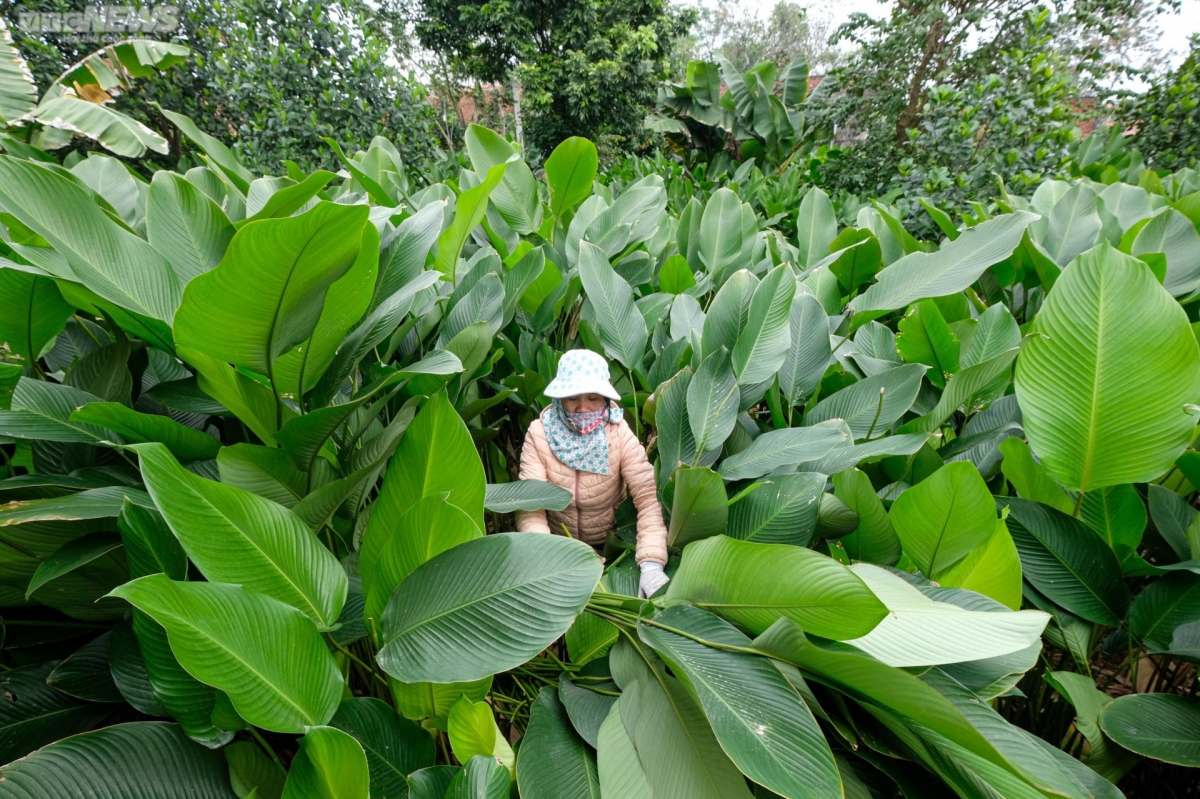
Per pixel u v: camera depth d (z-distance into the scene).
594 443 1.92
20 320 1.49
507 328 2.65
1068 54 7.71
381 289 1.59
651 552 1.79
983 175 5.26
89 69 7.57
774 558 1.17
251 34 8.90
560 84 16.25
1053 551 1.61
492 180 1.91
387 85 9.29
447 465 1.22
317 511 1.29
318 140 8.48
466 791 1.00
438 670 1.04
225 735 1.07
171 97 9.20
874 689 1.02
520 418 2.63
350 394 1.82
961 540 1.39
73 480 1.30
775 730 1.03
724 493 1.52
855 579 1.06
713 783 1.06
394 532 1.16
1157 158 6.66
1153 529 1.82
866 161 7.17
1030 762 1.04
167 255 1.40
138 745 1.04
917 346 2.15
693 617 1.27
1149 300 1.44
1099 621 1.54
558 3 16.02
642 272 3.08
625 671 1.25
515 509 1.58
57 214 1.15
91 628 1.37
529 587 1.10
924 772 1.16
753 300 1.97
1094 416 1.54
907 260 2.45
